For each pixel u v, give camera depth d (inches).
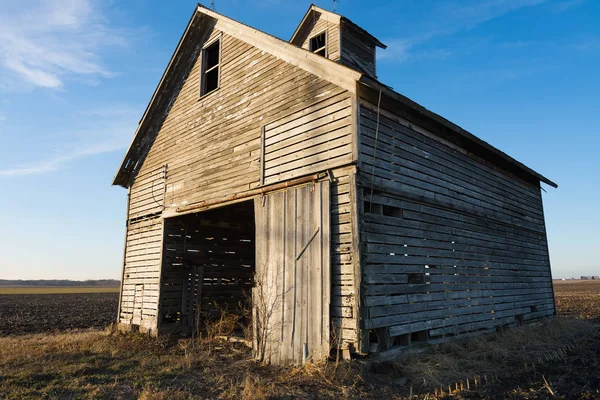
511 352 388.2
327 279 322.0
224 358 379.2
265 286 372.5
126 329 557.3
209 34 521.7
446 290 391.9
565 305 1137.4
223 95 476.4
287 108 391.9
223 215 593.9
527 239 584.1
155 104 573.0
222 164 455.8
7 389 279.6
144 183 591.8
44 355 389.7
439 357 331.3
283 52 406.3
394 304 329.4
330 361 304.5
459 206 434.3
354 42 521.0
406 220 361.4
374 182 333.7
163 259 523.2
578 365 344.2
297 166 369.4
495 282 476.7
